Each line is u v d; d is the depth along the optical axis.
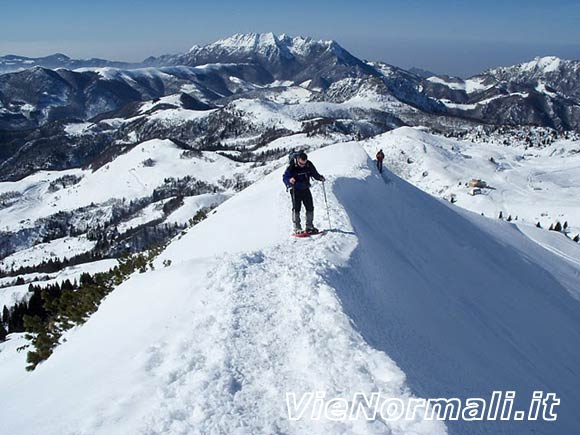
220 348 8.23
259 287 10.73
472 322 16.75
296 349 8.20
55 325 16.94
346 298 10.43
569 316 24.72
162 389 7.31
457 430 7.67
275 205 21.08
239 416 6.62
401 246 20.78
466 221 35.16
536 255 37.94
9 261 179.25
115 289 16.33
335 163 31.42
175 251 23.45
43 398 9.20
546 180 196.25
